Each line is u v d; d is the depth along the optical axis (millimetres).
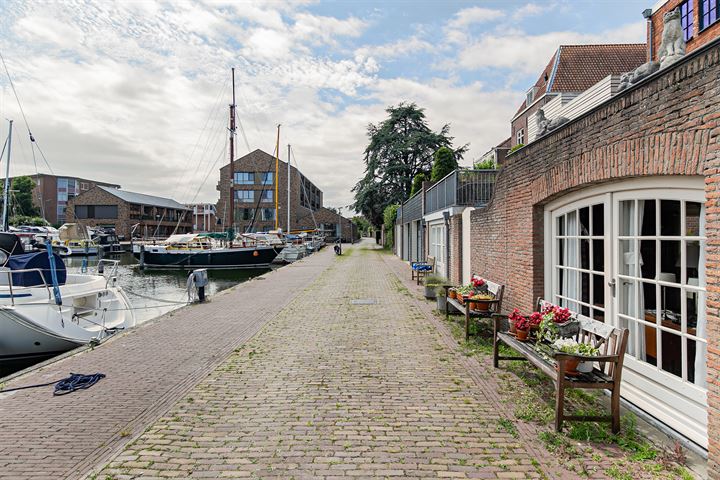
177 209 75250
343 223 68875
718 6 12367
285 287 14531
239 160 62312
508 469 3143
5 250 10445
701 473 3033
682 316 3635
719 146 2953
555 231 5953
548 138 5703
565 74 22609
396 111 38188
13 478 3150
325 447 3506
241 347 6719
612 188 4555
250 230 55531
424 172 36875
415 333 7359
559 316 4355
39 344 8273
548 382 4848
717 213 2945
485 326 7613
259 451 3459
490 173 12188
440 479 3029
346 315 9164
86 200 61750
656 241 3945
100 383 5172
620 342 3633
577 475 3049
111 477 3123
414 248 22797
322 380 5105
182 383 5113
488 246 8547
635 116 3922
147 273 29953
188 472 3174
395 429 3799
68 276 11648
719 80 2963
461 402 4359
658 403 3854
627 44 23500
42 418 4191
